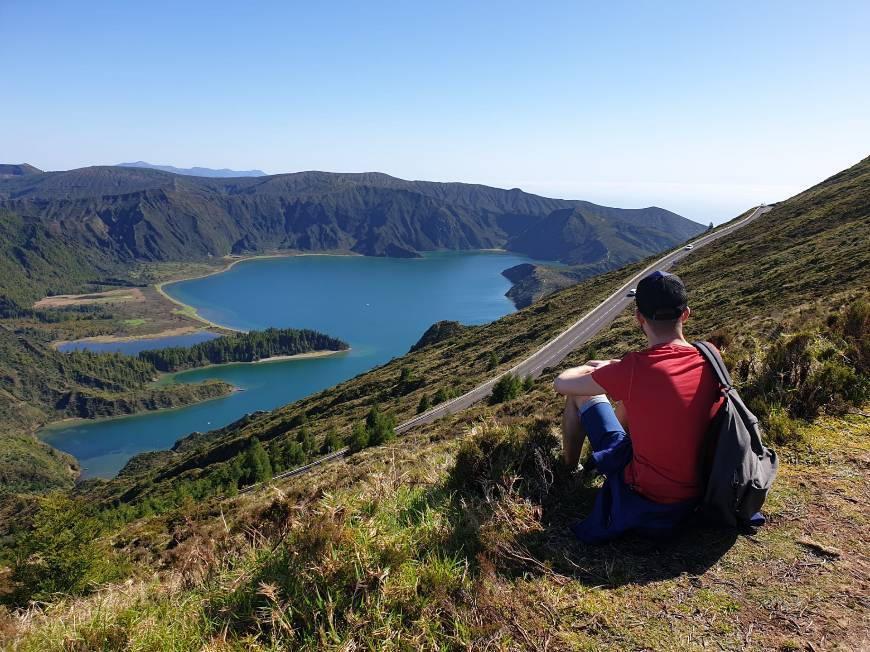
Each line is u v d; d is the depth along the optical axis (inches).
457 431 861.2
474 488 156.3
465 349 4419.3
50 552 383.6
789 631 90.1
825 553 112.8
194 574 141.9
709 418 114.4
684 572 108.3
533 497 143.9
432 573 104.0
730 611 95.5
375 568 105.0
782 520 127.1
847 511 130.3
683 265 3944.4
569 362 2287.2
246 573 123.2
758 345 262.8
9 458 6501.0
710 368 115.6
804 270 1977.1
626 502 118.6
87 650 103.1
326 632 94.2
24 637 114.7
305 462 2404.0
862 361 234.8
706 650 85.9
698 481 116.1
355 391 4173.2
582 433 147.9
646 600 99.7
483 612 96.2
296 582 106.5
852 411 201.3
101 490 4264.3
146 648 101.8
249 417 6299.2
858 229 2394.2
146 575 160.1
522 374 2573.8
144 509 1998.0
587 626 93.3
